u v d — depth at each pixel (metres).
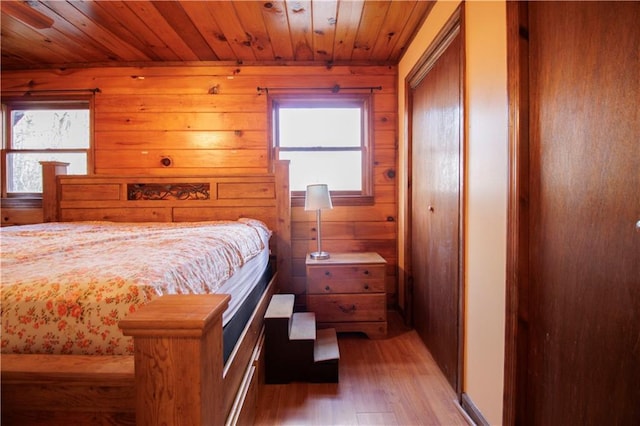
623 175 0.80
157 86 2.86
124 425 0.70
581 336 0.92
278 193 2.69
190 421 0.63
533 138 1.12
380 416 1.51
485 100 1.36
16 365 0.71
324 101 2.92
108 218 2.67
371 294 2.38
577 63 0.93
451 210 1.72
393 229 2.91
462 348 1.54
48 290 0.83
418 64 2.24
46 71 2.84
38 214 2.81
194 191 2.73
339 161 2.98
